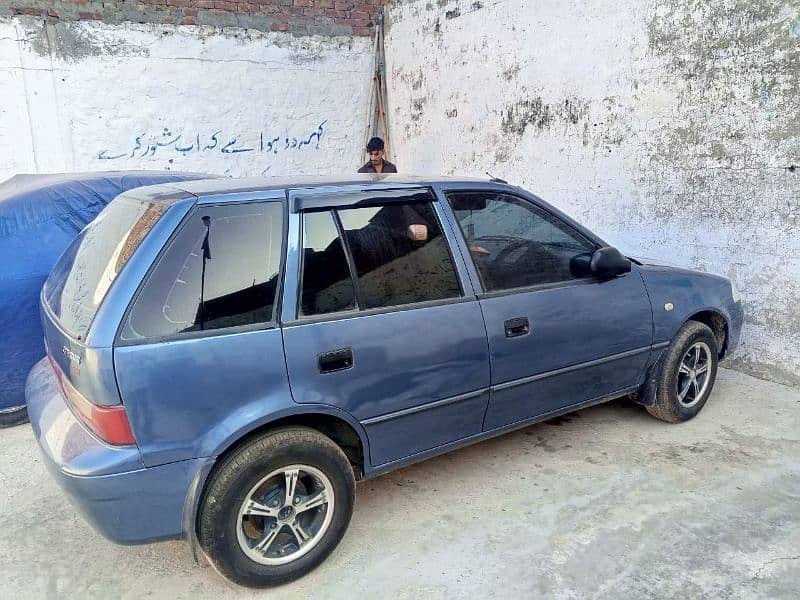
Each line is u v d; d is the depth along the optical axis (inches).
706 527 119.3
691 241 201.2
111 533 94.2
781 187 175.5
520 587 105.5
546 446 152.9
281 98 321.7
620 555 112.5
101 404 90.5
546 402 136.9
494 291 126.3
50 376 117.3
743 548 113.3
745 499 128.0
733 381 189.6
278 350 101.0
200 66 297.3
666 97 201.0
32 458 153.5
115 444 91.4
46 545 120.6
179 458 94.8
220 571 101.0
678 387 159.8
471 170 294.0
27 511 131.5
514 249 132.3
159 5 282.4
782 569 107.8
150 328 93.4
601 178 228.4
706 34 186.2
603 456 147.2
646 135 209.5
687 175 199.0
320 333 104.9
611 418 167.8
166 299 95.3
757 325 188.4
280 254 105.0
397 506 129.8
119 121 283.3
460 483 137.7
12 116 261.0
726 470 139.3
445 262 121.6
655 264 161.5
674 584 105.0
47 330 115.1
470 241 126.3
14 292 163.8
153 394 91.9
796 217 173.6
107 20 272.4
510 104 264.5
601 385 145.8
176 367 93.4
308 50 323.9
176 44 289.4
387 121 352.5
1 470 147.8
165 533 97.1
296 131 330.0
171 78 291.6
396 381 112.7
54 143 270.8
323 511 109.9
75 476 90.7
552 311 131.9
